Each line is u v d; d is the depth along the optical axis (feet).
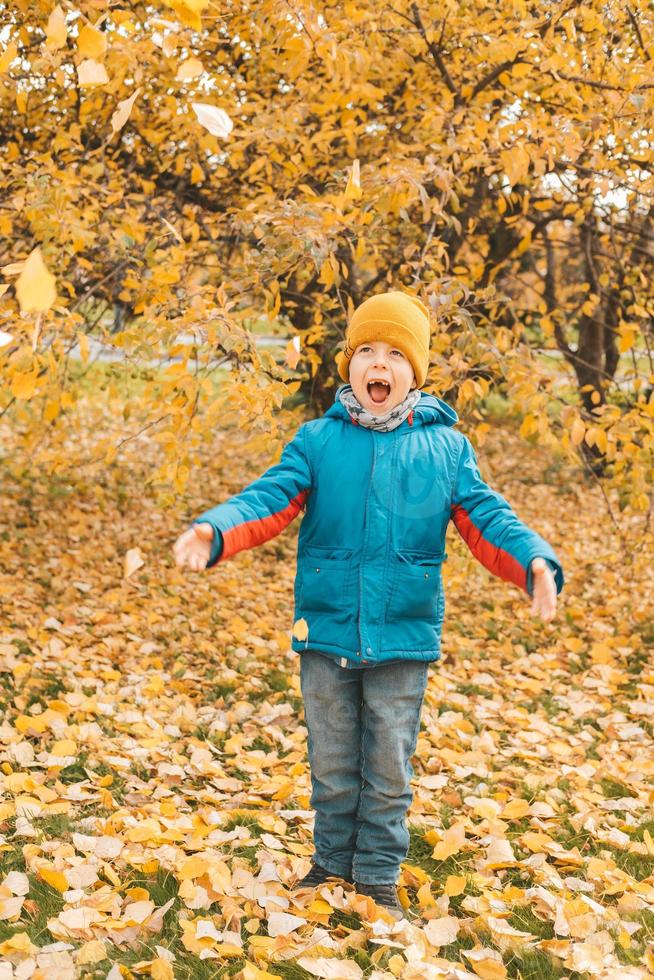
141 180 15.99
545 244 24.71
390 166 12.03
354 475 7.76
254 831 9.73
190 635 16.97
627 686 16.03
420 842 9.71
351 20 13.26
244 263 12.35
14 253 15.08
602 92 13.93
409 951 7.00
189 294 11.19
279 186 15.84
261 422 10.80
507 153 11.60
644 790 11.44
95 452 15.10
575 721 14.17
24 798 9.46
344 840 8.09
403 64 16.51
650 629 18.99
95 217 13.30
